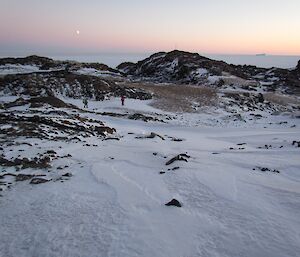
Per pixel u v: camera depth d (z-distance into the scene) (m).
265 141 26.73
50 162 18.16
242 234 10.55
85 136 25.09
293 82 74.81
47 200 13.43
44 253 9.77
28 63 78.12
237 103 51.62
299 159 19.09
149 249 9.77
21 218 11.96
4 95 45.66
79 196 13.76
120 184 14.91
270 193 13.71
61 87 48.44
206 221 11.41
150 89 54.16
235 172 16.61
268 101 55.69
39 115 29.95
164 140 26.27
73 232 10.85
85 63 85.94
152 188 14.42
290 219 11.45
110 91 49.91
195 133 32.28
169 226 11.07
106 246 9.99
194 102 50.03
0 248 10.11
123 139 25.86
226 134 31.80
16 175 16.17
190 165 17.86
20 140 21.52
